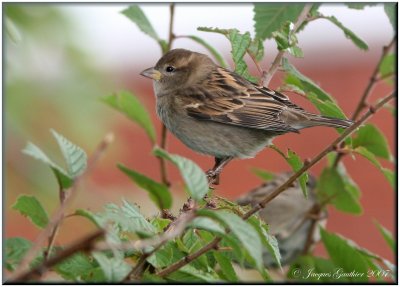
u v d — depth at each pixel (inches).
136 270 228.5
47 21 324.8
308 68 895.1
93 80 329.1
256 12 383.2
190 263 272.4
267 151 813.9
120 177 622.2
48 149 325.1
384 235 370.9
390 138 803.4
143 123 338.6
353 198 394.6
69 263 239.5
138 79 799.1
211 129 489.4
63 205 193.8
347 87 884.0
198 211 213.8
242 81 496.7
